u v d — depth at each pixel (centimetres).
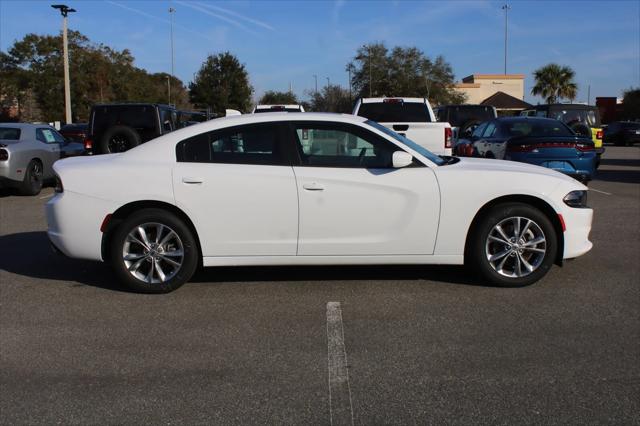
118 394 362
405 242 546
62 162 573
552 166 1063
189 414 338
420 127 985
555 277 594
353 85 5259
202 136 552
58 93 4897
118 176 539
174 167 541
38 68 4897
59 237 550
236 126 553
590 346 424
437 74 5016
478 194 543
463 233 548
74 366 402
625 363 396
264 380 378
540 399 349
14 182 1213
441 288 561
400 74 4975
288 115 561
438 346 427
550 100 5256
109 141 1232
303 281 589
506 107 5269
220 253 545
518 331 453
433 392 359
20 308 518
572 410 337
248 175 537
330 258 547
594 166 1084
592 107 1714
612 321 472
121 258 544
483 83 6153
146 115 1279
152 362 407
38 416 338
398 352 418
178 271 547
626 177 1536
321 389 366
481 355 411
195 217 538
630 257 669
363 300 530
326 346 430
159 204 546
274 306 517
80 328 470
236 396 358
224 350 425
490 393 357
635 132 3556
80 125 2488
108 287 577
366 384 371
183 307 518
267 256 546
